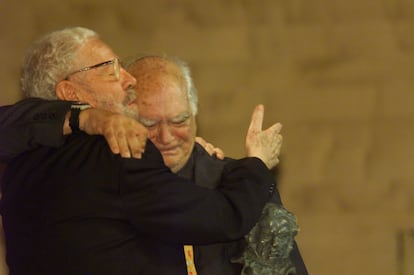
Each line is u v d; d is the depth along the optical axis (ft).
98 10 45.73
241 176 20.17
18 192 19.83
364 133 45.98
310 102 46.09
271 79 46.06
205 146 24.12
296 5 46.06
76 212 18.76
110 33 45.80
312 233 45.78
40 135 18.95
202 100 45.88
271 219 20.98
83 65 20.01
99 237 18.66
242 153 45.60
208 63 46.01
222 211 19.24
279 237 20.88
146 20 45.85
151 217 18.57
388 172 45.85
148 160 18.81
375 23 46.01
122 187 18.63
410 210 45.57
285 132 46.06
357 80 46.01
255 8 46.01
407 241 45.11
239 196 19.66
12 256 20.22
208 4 45.98
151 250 19.11
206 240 19.07
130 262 18.79
